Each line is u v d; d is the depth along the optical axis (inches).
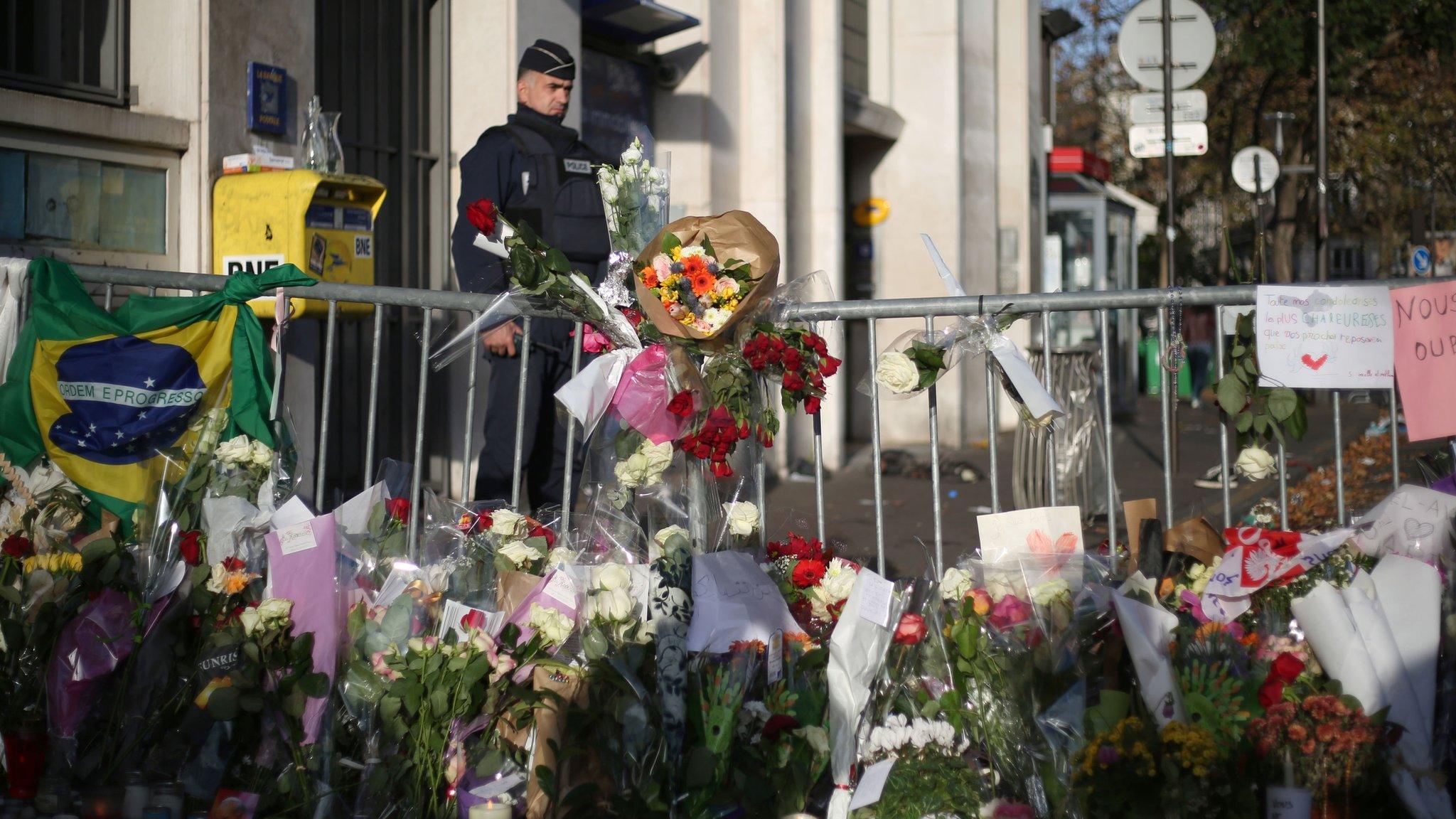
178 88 224.2
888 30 560.4
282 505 150.9
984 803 123.4
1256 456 147.9
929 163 560.1
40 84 209.3
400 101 284.5
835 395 447.8
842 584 145.3
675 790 123.3
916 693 133.5
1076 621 124.6
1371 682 117.3
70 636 137.2
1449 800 116.0
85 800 132.6
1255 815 112.1
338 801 129.6
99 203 214.4
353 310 220.1
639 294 146.3
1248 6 869.8
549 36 302.2
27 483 159.5
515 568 143.7
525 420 206.2
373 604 140.5
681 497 150.4
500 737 130.9
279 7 237.8
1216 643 122.5
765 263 146.0
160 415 165.0
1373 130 1069.8
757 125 408.5
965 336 150.9
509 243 152.6
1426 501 132.2
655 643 129.1
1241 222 1282.0
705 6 378.0
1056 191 761.0
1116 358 690.8
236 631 136.1
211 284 174.1
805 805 126.8
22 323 167.3
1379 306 142.7
